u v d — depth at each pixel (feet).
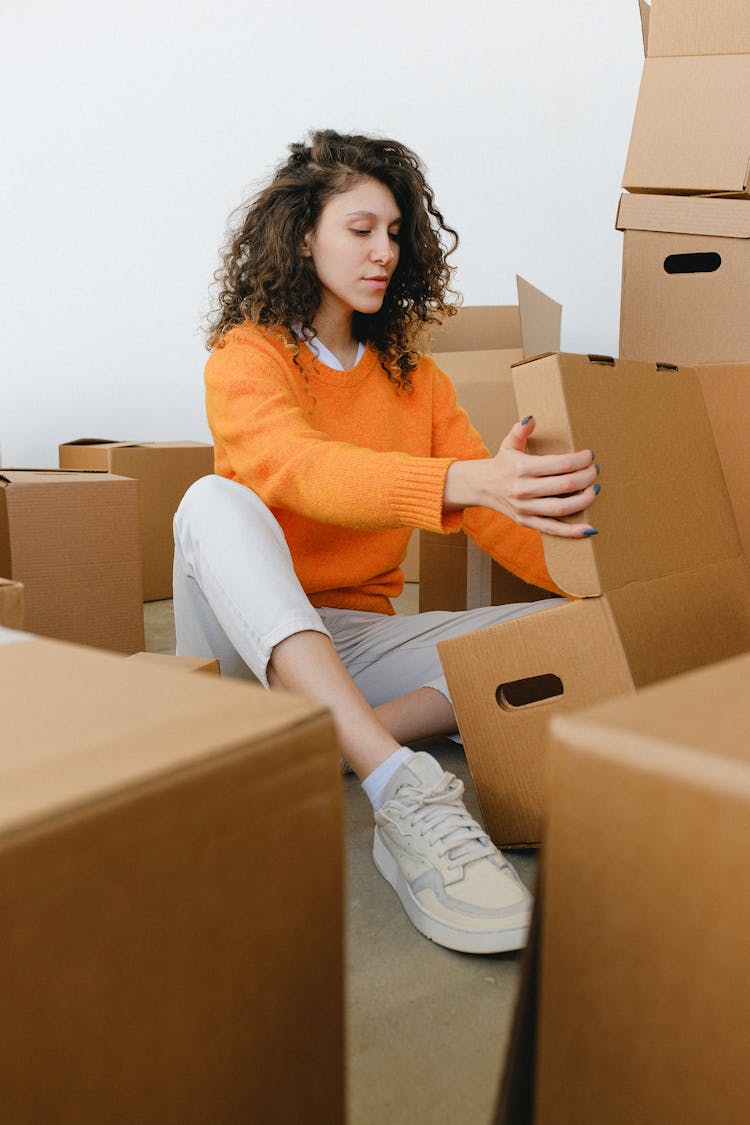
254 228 4.42
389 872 3.20
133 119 10.96
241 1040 1.06
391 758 3.18
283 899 1.07
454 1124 2.09
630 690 2.94
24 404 12.02
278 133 10.33
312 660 3.25
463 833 2.96
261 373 4.11
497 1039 2.41
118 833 0.90
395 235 4.47
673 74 4.75
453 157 9.32
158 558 8.43
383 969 2.75
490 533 4.37
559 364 2.90
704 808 0.94
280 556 3.42
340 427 4.50
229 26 10.31
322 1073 1.17
